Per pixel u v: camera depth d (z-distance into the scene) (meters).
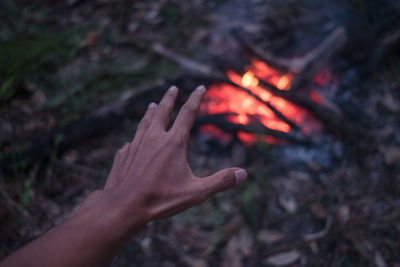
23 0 3.29
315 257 1.91
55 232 0.65
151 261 1.88
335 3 3.00
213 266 1.88
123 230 0.69
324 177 2.22
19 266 0.59
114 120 2.37
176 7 3.31
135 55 2.91
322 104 2.34
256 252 1.93
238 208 2.08
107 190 0.77
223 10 3.28
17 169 2.12
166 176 0.79
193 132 2.42
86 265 0.63
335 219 2.03
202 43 2.98
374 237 1.96
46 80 2.66
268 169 2.25
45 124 2.38
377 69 2.70
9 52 2.69
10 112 2.43
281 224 2.04
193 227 2.02
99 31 3.05
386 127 2.40
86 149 2.31
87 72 2.73
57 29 3.08
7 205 1.93
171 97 0.95
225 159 2.30
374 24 2.79
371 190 2.14
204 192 0.82
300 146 2.36
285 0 3.24
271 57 2.54
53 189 2.10
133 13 3.26
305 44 2.83
